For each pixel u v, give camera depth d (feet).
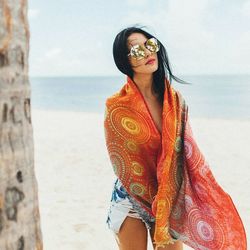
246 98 163.94
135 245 9.62
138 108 9.31
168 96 9.36
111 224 9.77
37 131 57.72
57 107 144.46
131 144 9.47
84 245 16.15
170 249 9.66
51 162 33.06
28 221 5.07
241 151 37.50
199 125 63.46
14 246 4.94
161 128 9.50
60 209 20.68
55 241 16.60
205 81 414.21
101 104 161.38
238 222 9.55
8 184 4.81
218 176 27.73
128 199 9.57
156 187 9.68
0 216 4.80
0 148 4.72
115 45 9.29
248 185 24.91
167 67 9.57
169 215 9.70
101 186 25.18
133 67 9.23
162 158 9.19
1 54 4.66
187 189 9.78
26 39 4.94
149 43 8.99
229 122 67.72
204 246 9.81
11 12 4.69
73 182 26.32
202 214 9.75
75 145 42.24
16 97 4.81
